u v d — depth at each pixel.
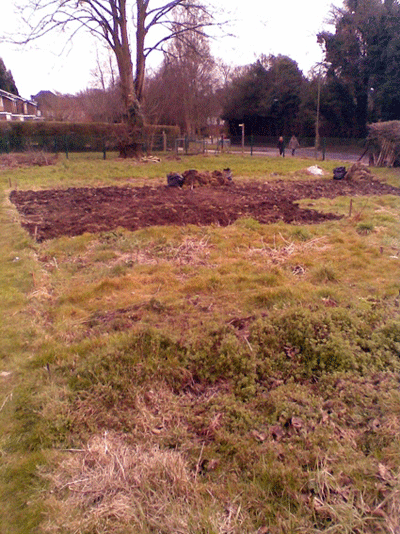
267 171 19.28
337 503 2.41
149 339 3.97
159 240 7.45
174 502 2.51
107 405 3.37
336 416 3.08
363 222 8.42
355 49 35.41
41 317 4.90
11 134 31.64
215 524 2.34
